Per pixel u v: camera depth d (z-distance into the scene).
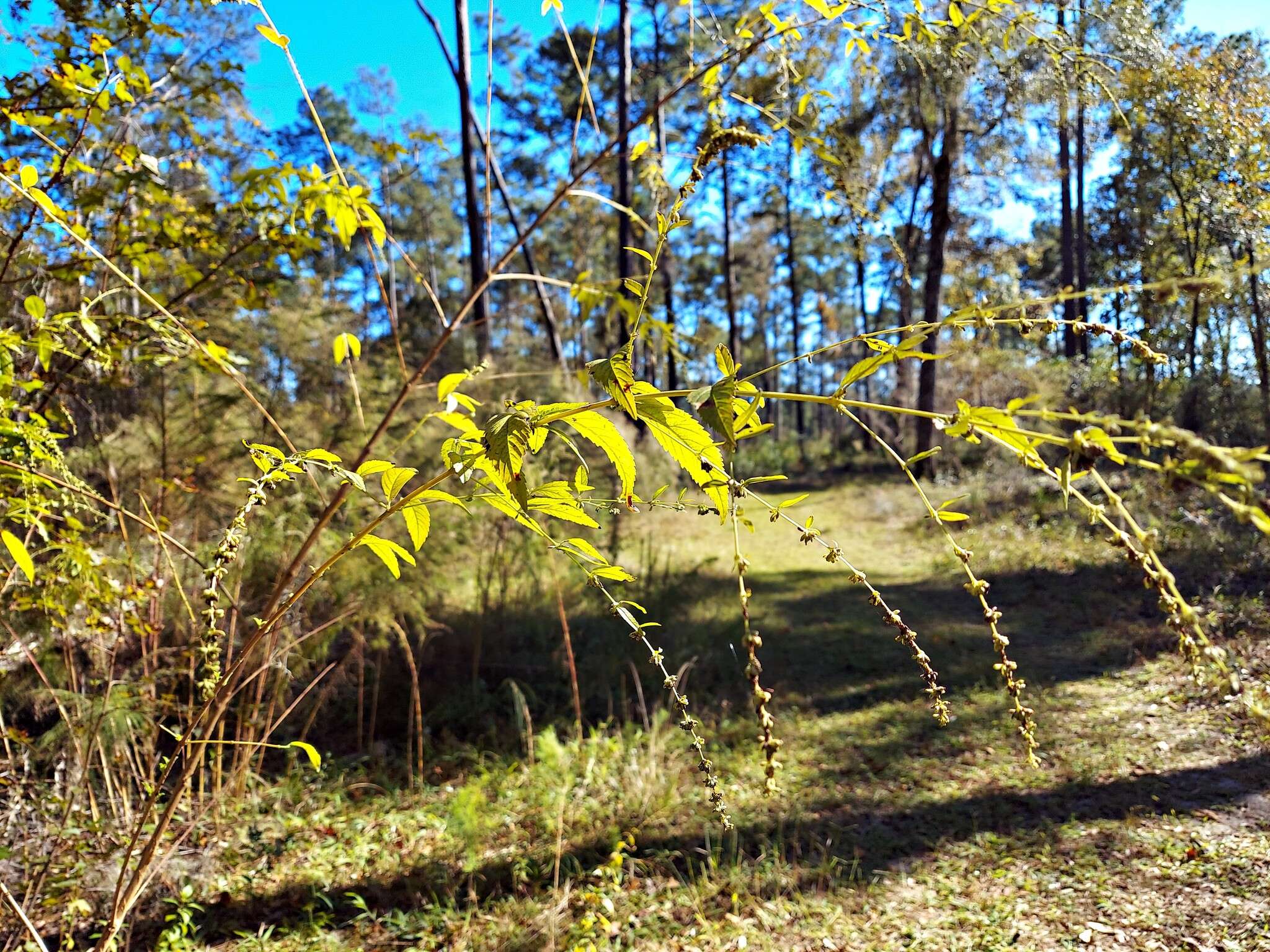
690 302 32.72
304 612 3.97
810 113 1.54
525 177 17.92
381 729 5.20
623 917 3.37
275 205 2.07
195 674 3.24
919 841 3.90
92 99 1.75
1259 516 0.41
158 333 2.01
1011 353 12.16
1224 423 8.04
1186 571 7.28
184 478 3.13
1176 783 4.19
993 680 5.97
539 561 5.55
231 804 3.95
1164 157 4.66
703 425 0.74
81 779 2.91
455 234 27.95
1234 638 5.77
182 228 2.10
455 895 3.55
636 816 4.16
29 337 1.74
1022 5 1.37
